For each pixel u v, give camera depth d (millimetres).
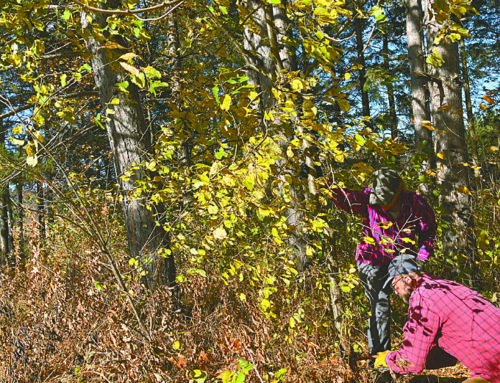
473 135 4637
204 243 2934
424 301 2338
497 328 2186
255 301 2826
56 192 2289
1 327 3078
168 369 2521
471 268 3934
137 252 3658
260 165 2154
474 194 4160
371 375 2752
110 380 2545
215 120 2672
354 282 2750
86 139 6859
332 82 2439
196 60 8383
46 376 2820
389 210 3010
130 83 3766
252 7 3018
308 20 2459
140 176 3766
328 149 2414
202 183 2350
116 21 2580
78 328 2803
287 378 2461
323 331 2666
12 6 2623
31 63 2992
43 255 3043
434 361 2545
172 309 3061
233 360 2430
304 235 3018
